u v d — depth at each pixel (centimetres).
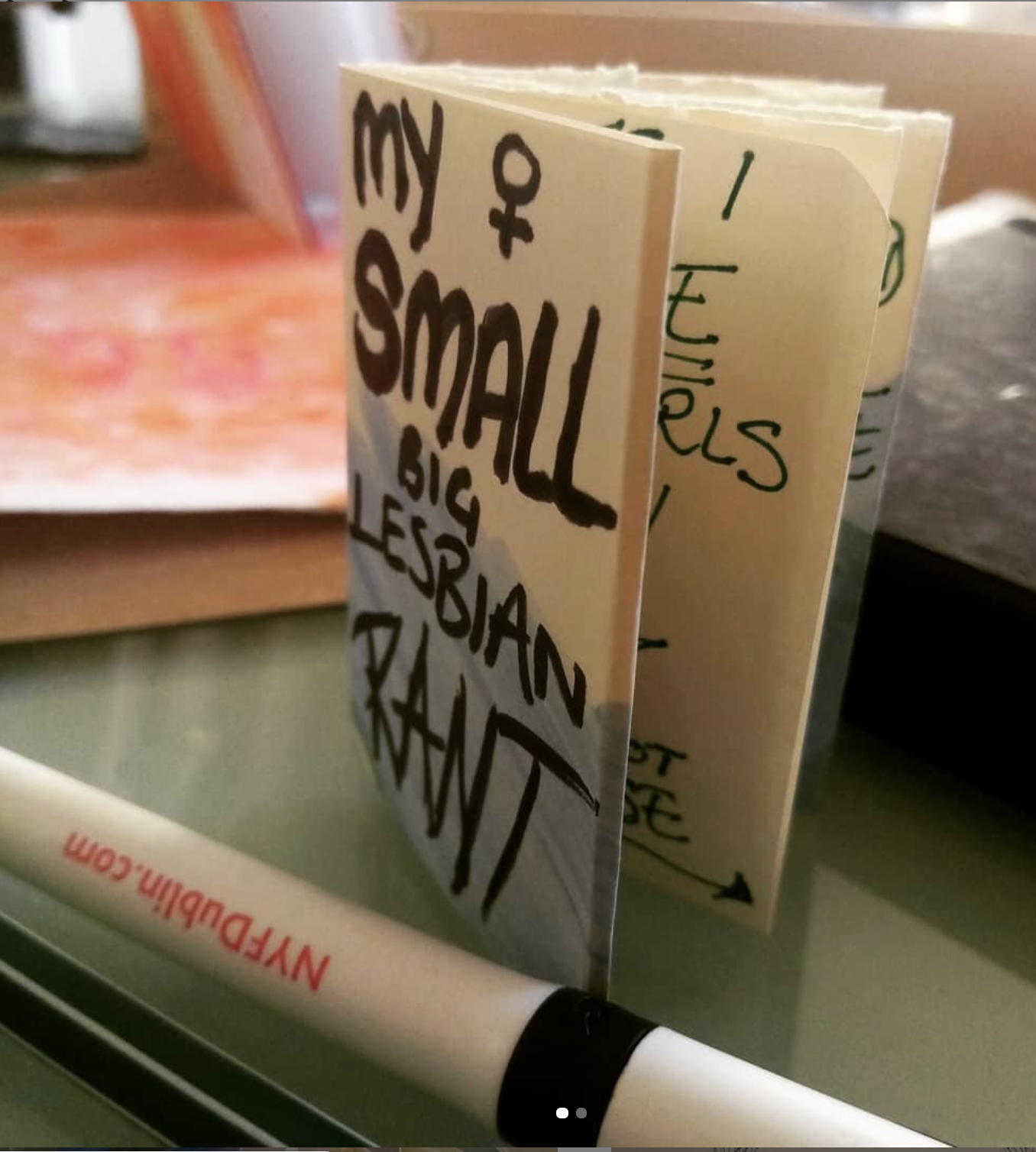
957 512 14
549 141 9
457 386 11
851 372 10
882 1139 8
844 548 13
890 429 12
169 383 20
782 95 13
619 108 11
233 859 11
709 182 10
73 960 12
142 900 11
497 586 11
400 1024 10
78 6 19
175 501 19
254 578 18
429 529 12
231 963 11
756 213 10
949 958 13
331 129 21
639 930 13
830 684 14
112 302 20
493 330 10
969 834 15
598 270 8
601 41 19
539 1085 9
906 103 16
